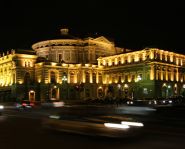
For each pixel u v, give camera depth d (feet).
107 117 75.61
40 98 404.98
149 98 356.38
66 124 75.46
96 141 69.87
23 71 406.21
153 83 385.50
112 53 488.44
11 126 108.58
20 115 160.76
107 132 66.39
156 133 87.25
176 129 95.50
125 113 132.26
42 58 437.99
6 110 211.41
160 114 120.67
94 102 302.25
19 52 411.54
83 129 70.90
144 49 405.39
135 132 67.26
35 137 80.79
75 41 463.01
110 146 65.41
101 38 472.44
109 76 449.06
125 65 424.87
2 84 444.96
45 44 471.62
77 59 462.19
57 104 198.59
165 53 414.41
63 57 459.73
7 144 71.36
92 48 460.14
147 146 66.08
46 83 403.13
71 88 422.41
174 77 423.64
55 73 416.87
